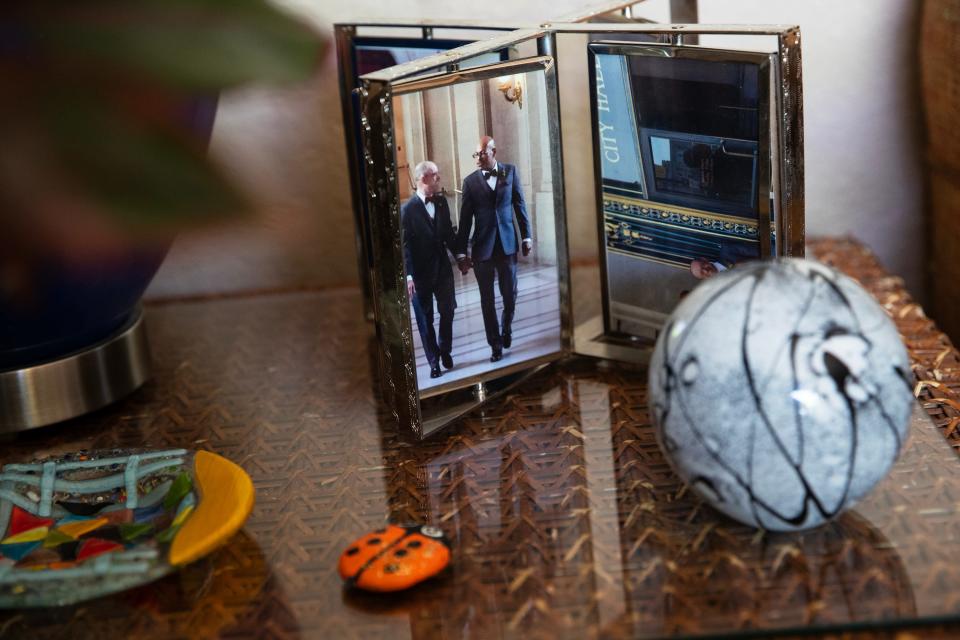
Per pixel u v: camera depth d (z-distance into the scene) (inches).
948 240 33.6
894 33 33.2
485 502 21.6
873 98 34.0
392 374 23.6
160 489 21.9
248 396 27.7
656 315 26.0
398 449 24.2
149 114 4.6
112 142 4.4
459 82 22.7
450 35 30.1
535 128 24.5
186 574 19.5
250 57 4.7
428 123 22.4
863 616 17.0
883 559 18.6
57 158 4.4
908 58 33.4
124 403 27.7
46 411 25.2
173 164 4.5
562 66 30.2
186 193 4.4
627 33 23.7
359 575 18.3
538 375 27.5
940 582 17.8
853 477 17.4
